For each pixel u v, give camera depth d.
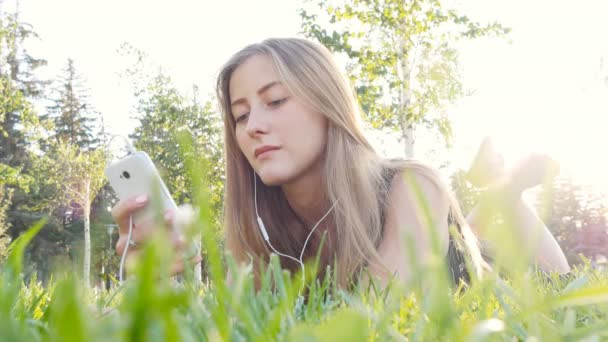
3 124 32.81
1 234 28.02
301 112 2.23
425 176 2.06
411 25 13.52
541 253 2.69
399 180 2.05
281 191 2.48
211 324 0.38
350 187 2.04
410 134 13.52
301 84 2.23
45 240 26.77
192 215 0.36
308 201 2.35
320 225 2.35
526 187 2.50
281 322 0.46
